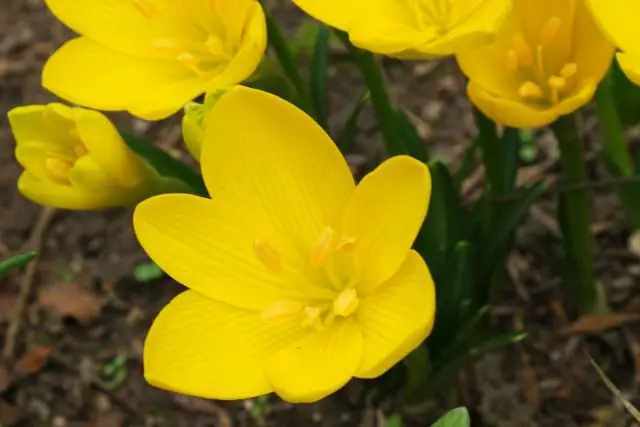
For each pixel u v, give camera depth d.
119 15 0.30
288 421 0.37
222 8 0.29
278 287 0.28
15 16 0.49
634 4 0.25
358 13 0.27
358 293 0.28
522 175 0.41
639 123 0.37
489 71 0.28
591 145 0.41
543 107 0.28
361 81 0.45
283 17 0.47
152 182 0.30
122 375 0.38
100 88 0.30
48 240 0.42
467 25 0.26
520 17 0.28
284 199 0.28
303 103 0.32
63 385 0.38
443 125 0.43
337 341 0.27
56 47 0.47
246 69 0.28
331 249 0.27
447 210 0.32
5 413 0.38
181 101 0.28
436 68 0.45
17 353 0.39
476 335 0.35
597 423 0.35
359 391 0.36
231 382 0.27
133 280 0.40
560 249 0.38
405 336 0.25
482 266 0.34
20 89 0.46
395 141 0.33
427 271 0.25
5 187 0.43
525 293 0.38
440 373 0.33
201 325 0.28
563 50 0.28
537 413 0.36
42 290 0.40
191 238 0.28
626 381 0.36
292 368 0.27
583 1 0.26
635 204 0.37
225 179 0.27
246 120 0.27
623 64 0.25
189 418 0.37
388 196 0.26
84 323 0.39
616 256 0.38
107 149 0.29
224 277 0.28
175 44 0.30
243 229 0.28
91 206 0.30
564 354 0.36
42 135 0.29
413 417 0.35
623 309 0.37
